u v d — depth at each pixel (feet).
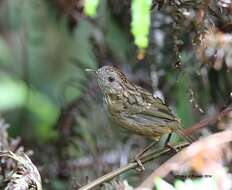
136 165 26.53
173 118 29.76
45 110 44.47
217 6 27.94
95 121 39.06
